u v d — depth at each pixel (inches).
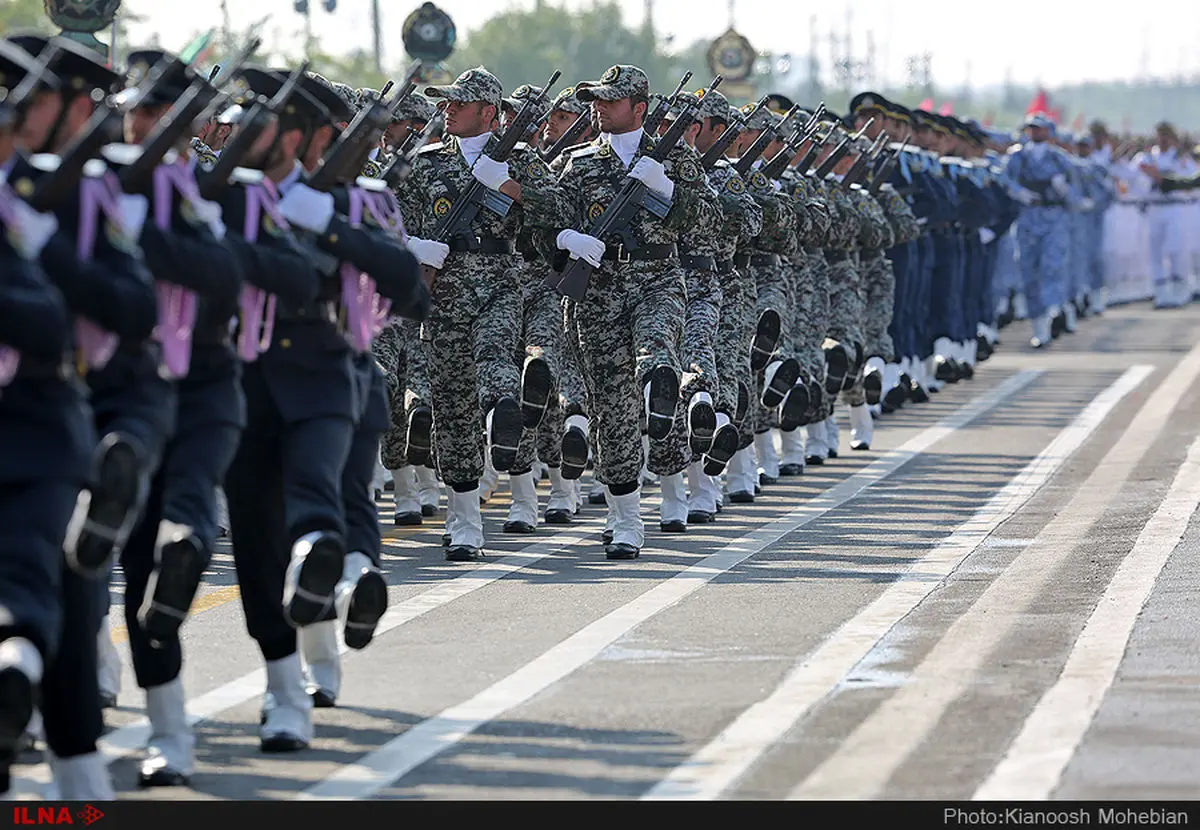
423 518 1291.8
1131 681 741.9
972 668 773.3
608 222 1063.6
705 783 630.5
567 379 1165.7
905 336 1850.4
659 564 1048.2
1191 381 2036.2
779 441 1673.2
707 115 1211.2
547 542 1153.4
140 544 655.8
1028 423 1713.8
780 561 1046.4
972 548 1072.8
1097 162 2844.5
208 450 644.7
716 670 784.9
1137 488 1293.1
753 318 1275.8
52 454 549.0
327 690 740.7
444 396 1086.4
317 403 689.0
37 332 524.1
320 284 692.7
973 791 613.6
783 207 1273.4
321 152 719.1
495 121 1088.8
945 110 2495.1
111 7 1296.8
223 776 653.9
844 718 702.5
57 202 557.9
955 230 2001.7
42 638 536.4
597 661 806.5
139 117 657.0
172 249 599.2
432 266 1064.2
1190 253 3319.4
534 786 633.6
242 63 682.8
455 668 800.3
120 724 731.4
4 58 574.2
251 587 692.7
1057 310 2576.3
